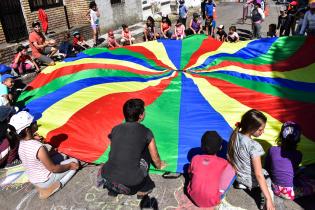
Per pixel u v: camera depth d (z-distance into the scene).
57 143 4.46
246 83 5.77
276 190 3.46
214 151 3.36
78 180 4.12
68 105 5.28
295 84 5.65
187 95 5.45
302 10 9.35
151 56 7.44
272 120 4.62
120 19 13.13
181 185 3.87
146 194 3.60
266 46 7.16
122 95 5.46
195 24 10.44
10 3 9.21
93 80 6.07
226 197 3.62
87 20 11.43
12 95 6.08
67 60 7.29
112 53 7.57
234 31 9.42
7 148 4.40
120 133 3.12
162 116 4.88
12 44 8.98
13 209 3.79
